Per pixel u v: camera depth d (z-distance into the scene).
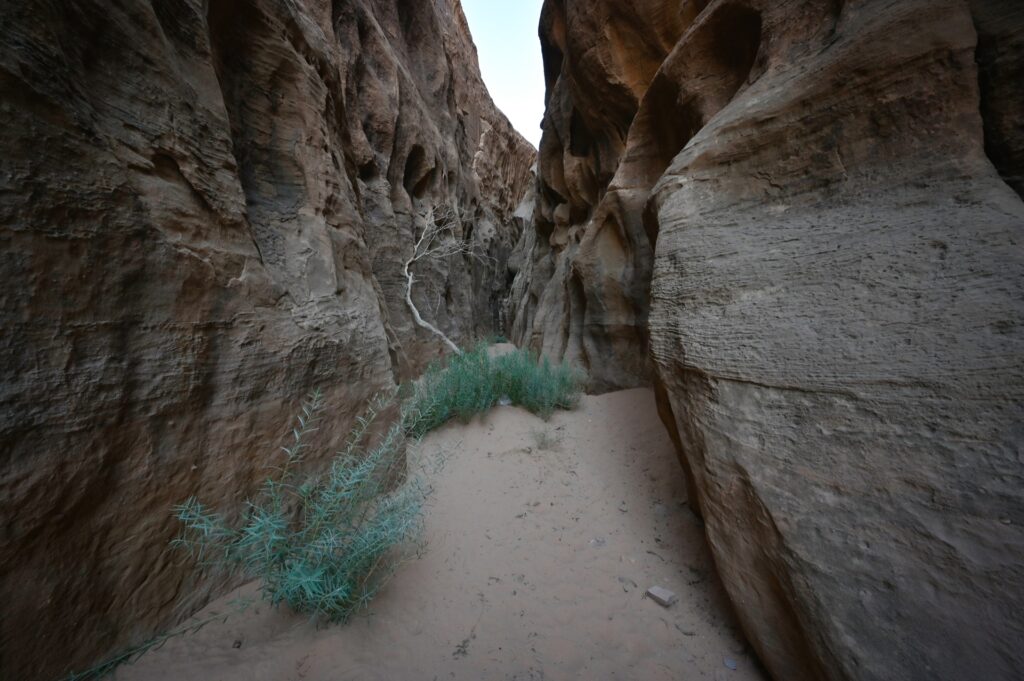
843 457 1.47
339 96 5.12
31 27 1.48
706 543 2.48
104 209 1.65
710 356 2.12
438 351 11.53
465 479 3.51
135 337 1.72
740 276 2.26
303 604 1.87
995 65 1.83
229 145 2.53
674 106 4.30
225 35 3.08
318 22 8.37
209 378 2.06
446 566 2.42
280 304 2.69
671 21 5.44
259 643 1.75
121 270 1.69
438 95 16.52
